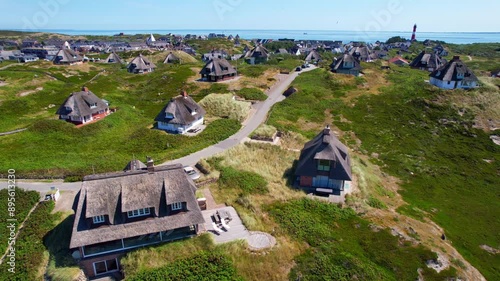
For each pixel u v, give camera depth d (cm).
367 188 4969
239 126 6894
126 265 3080
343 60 11031
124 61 16762
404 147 6881
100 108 7694
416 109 8275
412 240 3634
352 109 8381
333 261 3231
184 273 3036
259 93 9012
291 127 6969
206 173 4844
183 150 5675
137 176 3388
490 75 11962
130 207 3209
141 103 9075
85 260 3102
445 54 19412
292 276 3078
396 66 13638
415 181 5778
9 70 11738
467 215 4903
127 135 6625
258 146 5853
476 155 6644
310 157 4741
